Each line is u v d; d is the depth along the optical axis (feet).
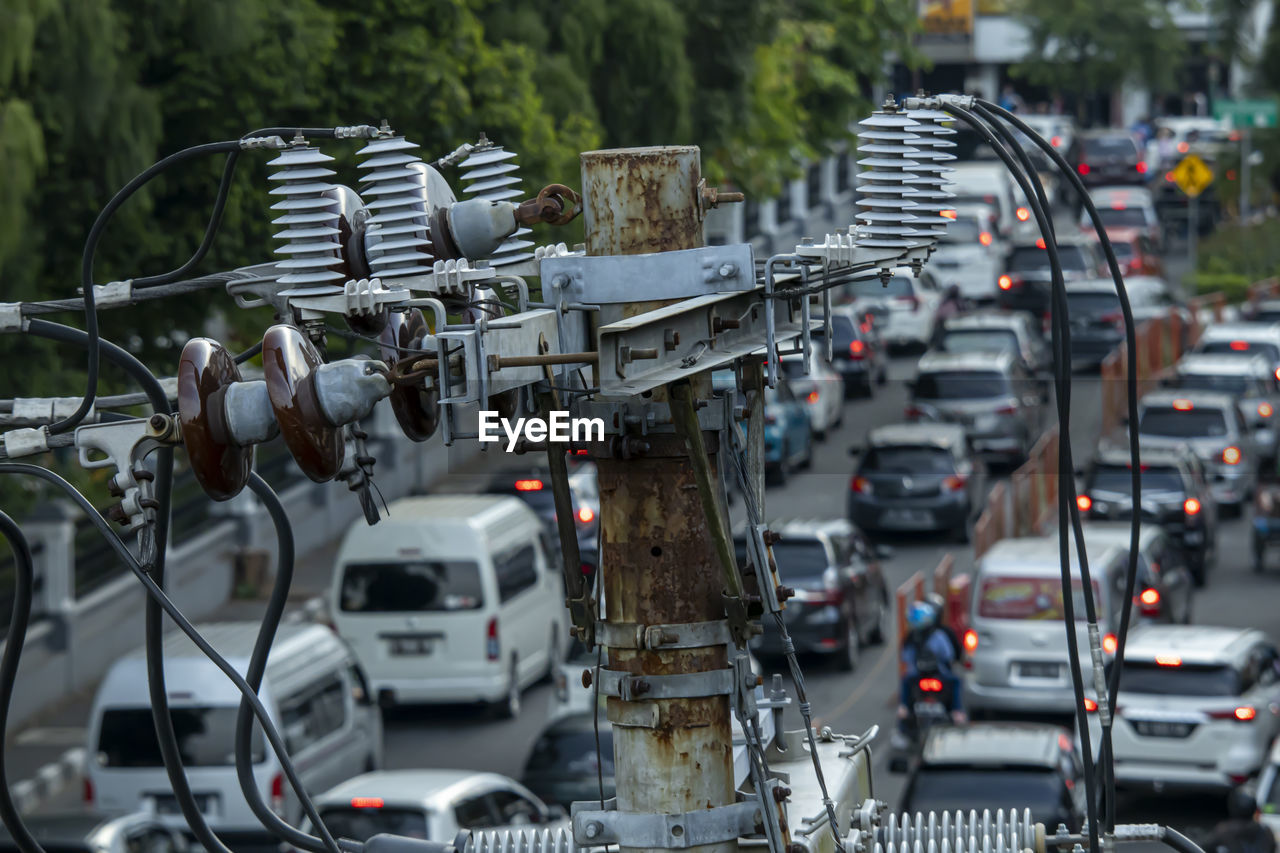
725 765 58.90
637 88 349.41
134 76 239.09
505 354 53.36
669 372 53.83
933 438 431.84
